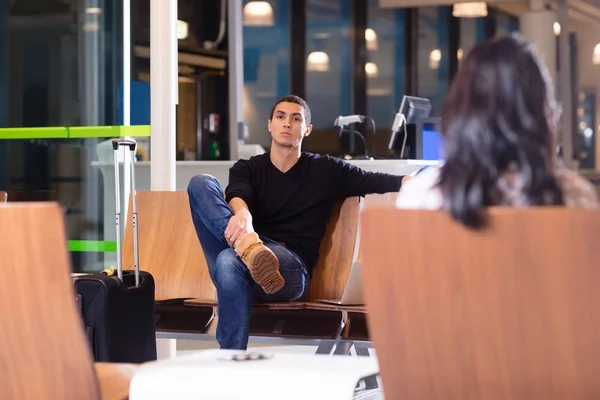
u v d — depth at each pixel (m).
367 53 15.95
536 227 1.38
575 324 1.39
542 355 1.41
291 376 1.60
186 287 4.66
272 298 4.08
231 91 12.08
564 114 14.38
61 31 5.71
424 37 15.97
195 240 4.73
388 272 1.49
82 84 5.65
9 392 1.76
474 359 1.45
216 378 1.63
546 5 14.45
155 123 5.25
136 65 5.75
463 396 1.47
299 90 15.91
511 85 1.58
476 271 1.43
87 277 3.66
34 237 1.65
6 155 5.81
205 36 12.16
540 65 1.61
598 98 15.46
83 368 1.72
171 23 5.25
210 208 4.04
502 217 1.40
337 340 3.87
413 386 1.50
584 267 1.37
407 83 15.96
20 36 5.79
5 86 5.81
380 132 15.88
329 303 4.00
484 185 1.55
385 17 15.93
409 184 1.79
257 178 4.38
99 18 5.64
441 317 1.46
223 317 3.85
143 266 4.76
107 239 5.52
